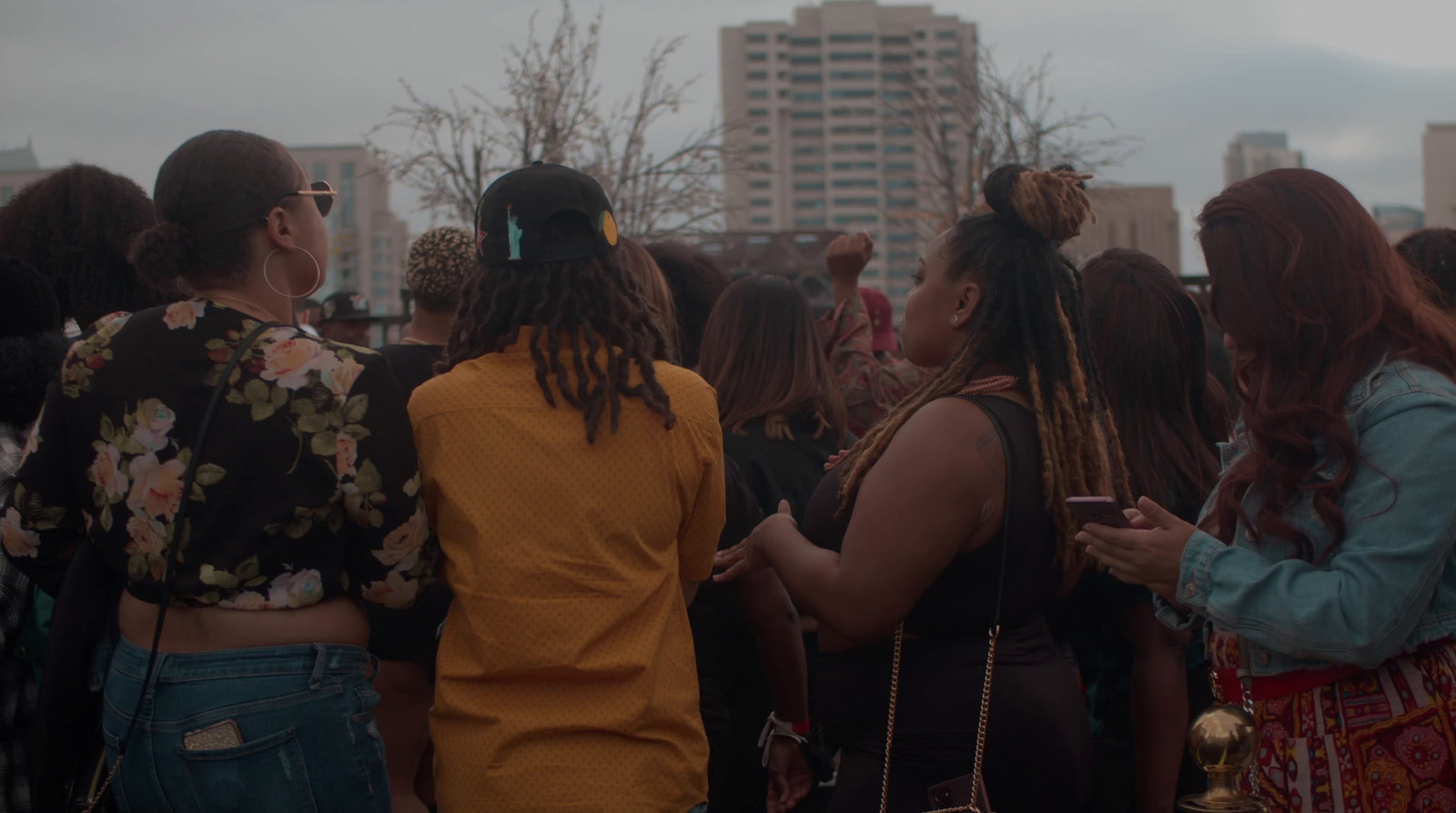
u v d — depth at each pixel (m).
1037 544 2.01
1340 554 1.68
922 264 2.22
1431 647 1.70
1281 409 1.76
